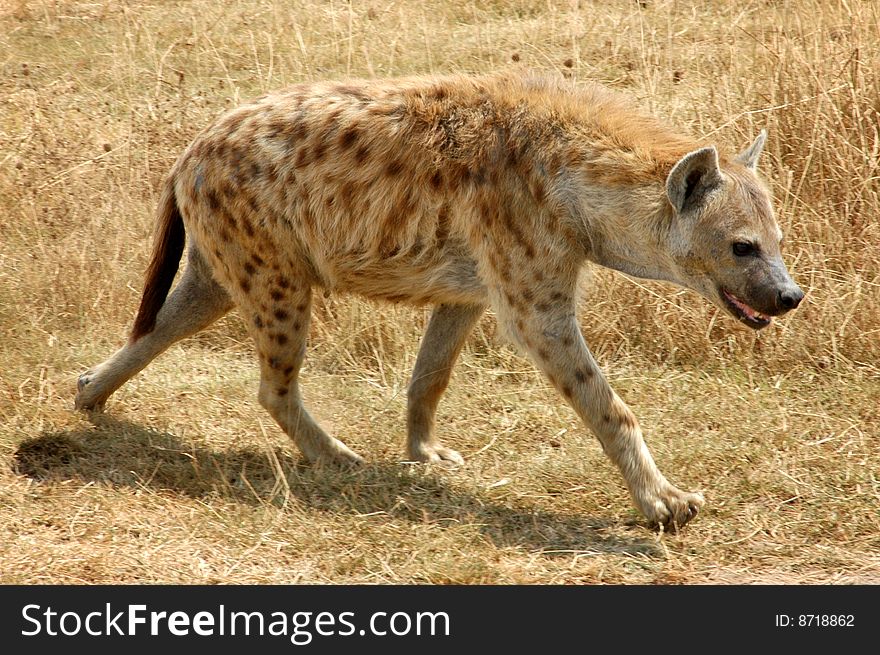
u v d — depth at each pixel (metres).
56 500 6.73
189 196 7.23
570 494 7.18
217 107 12.02
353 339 9.16
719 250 6.41
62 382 8.25
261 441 7.78
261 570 6.20
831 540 6.68
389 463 7.55
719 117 10.37
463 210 6.79
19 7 15.02
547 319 6.73
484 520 6.78
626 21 13.35
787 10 11.20
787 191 9.35
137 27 14.12
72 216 10.23
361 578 6.16
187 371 8.74
